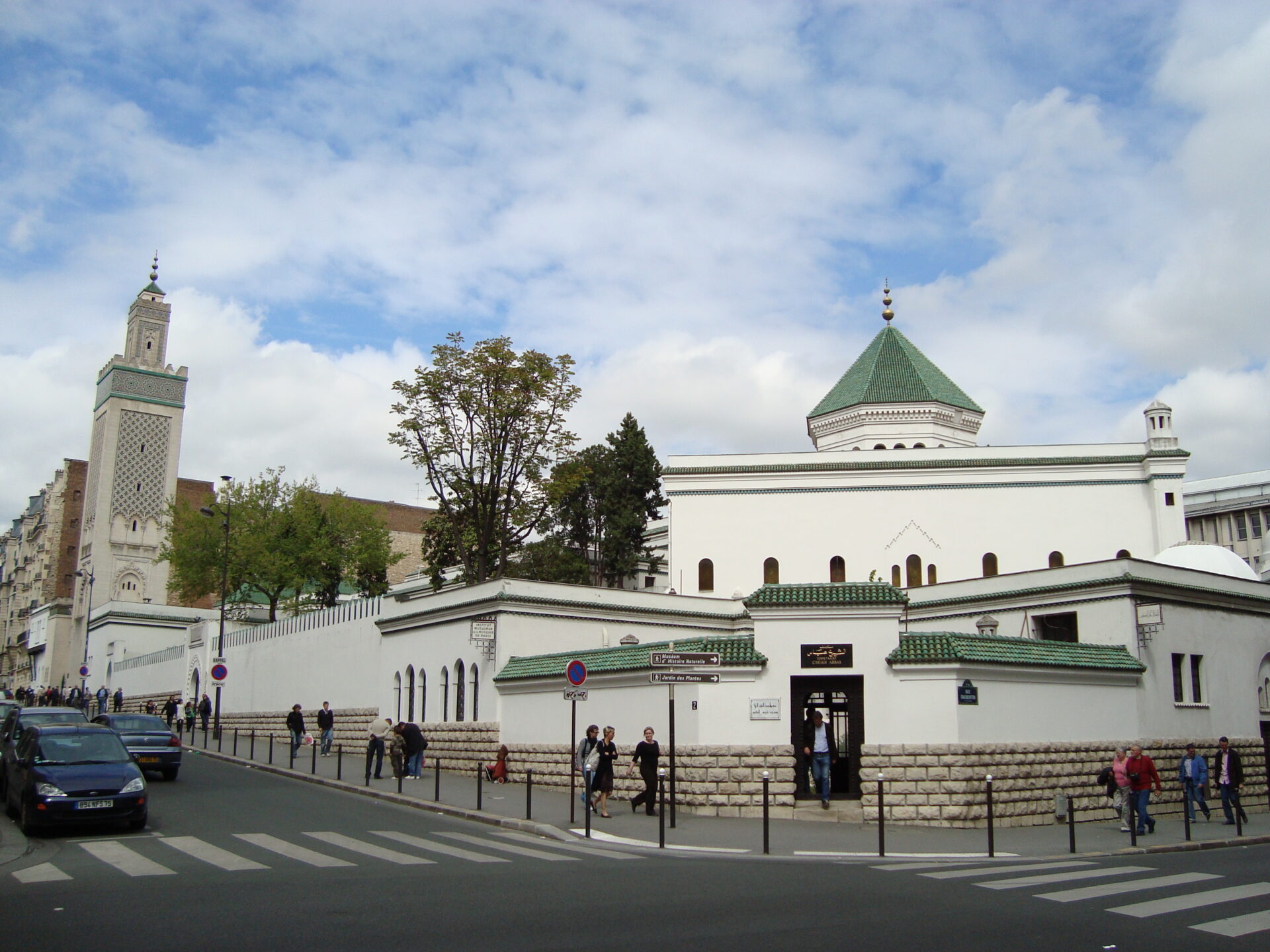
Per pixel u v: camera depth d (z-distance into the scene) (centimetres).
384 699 3853
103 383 9894
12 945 924
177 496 9738
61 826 1773
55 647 9931
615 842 1816
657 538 6875
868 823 2130
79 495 10888
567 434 4534
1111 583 2805
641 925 1025
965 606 3244
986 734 2222
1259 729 3073
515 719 2992
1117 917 1099
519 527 4572
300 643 4625
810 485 5166
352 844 1636
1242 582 3148
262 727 4881
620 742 2527
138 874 1318
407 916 1056
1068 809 2277
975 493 5025
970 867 1545
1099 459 4947
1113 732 2519
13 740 2202
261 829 1794
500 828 2011
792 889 1256
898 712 2195
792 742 2209
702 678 1902
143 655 7456
